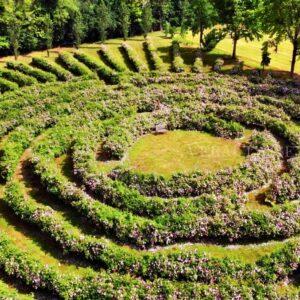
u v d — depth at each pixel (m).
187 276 23.70
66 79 52.50
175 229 26.45
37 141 37.69
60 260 25.50
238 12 54.97
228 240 26.50
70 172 33.50
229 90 45.53
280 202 29.86
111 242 26.47
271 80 49.12
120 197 29.08
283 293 22.69
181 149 36.84
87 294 22.70
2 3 65.06
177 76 49.88
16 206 28.64
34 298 23.23
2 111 41.94
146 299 22.20
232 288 22.34
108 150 35.56
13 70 53.72
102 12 69.31
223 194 29.52
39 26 68.94
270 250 25.81
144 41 68.44
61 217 28.59
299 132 37.66
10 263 24.16
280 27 49.66
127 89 46.03
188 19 67.69
